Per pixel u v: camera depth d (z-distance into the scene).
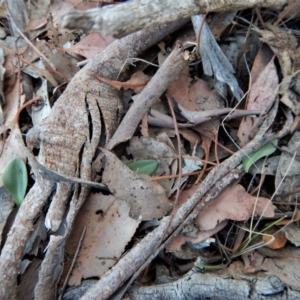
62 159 0.16
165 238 0.16
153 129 0.18
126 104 0.19
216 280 0.16
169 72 0.17
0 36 0.21
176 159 0.17
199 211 0.17
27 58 0.20
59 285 0.16
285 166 0.17
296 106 0.18
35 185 0.16
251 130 0.18
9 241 0.16
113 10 0.13
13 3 0.21
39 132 0.16
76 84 0.17
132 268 0.16
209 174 0.17
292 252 0.17
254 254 0.17
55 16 0.21
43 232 0.17
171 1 0.14
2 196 0.17
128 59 0.18
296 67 0.18
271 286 0.15
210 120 0.18
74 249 0.17
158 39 0.19
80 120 0.17
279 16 0.20
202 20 0.17
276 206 0.18
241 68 0.20
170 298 0.16
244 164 0.17
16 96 0.19
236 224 0.17
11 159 0.18
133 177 0.17
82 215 0.17
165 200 0.17
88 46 0.20
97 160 0.17
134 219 0.16
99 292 0.15
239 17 0.20
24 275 0.16
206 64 0.18
